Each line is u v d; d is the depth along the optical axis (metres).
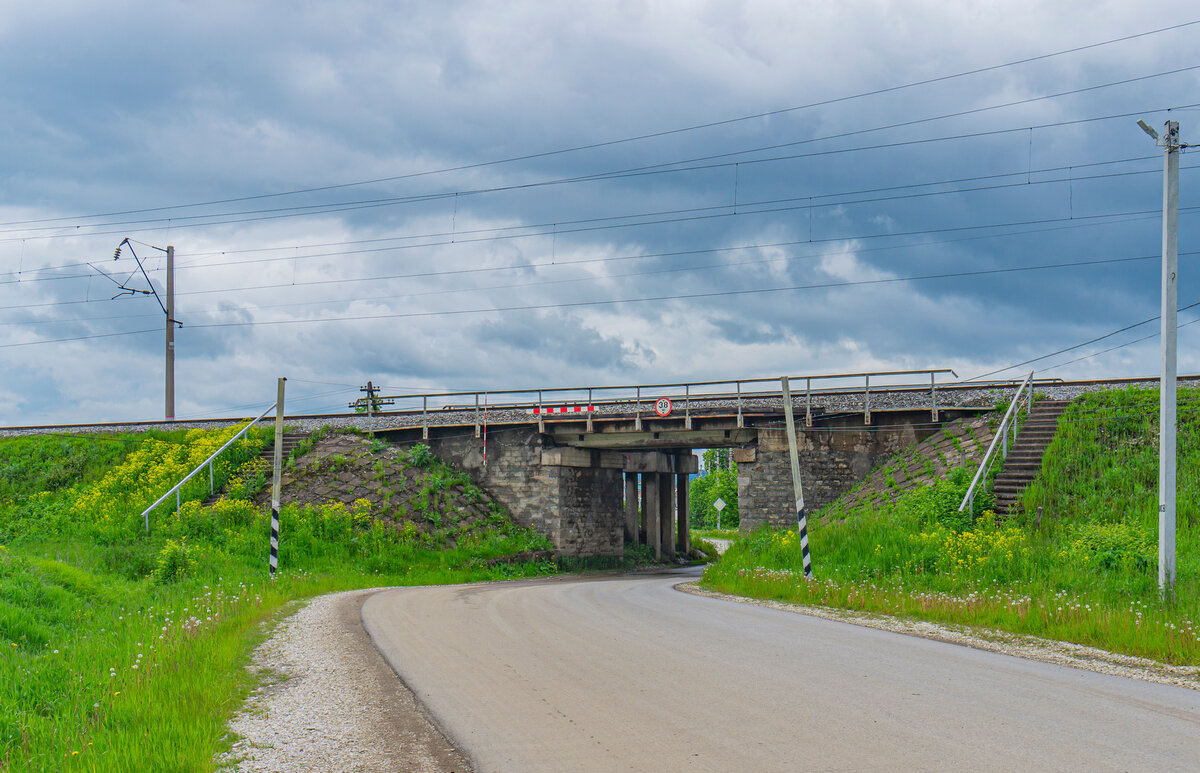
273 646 12.14
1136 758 6.09
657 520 46.72
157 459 39.41
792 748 6.49
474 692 8.79
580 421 37.47
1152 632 11.12
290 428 42.66
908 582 17.55
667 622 14.07
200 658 10.11
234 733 7.33
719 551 56.50
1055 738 6.64
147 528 31.06
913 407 32.88
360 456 38.88
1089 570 16.03
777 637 12.24
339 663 10.63
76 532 31.91
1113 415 26.09
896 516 23.62
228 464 37.94
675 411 36.06
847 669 9.64
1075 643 11.61
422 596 20.22
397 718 7.80
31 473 39.94
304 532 31.72
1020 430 26.97
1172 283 14.54
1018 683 8.80
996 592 15.27
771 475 34.59
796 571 21.50
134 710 7.68
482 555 34.09
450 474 39.53
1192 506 19.73
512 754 6.59
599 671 9.70
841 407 34.22
